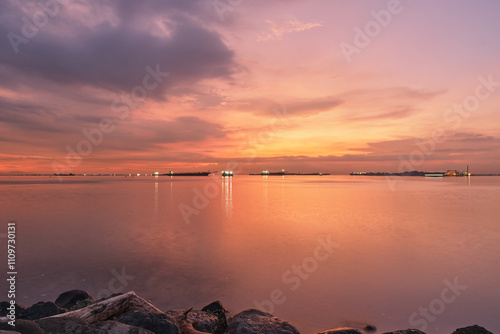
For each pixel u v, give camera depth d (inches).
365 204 1451.8
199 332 235.6
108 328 190.5
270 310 317.7
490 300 337.4
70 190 2645.2
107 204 1414.9
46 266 464.4
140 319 222.5
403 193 2283.5
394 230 763.4
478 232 732.0
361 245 598.9
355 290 370.0
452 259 495.5
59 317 199.8
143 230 765.3
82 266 462.3
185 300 345.1
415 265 465.1
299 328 278.1
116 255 526.3
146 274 430.0
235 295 357.7
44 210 1175.6
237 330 227.8
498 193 2255.2
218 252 546.9
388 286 380.8
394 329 277.6
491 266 457.1
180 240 646.5
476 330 233.3
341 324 287.9
